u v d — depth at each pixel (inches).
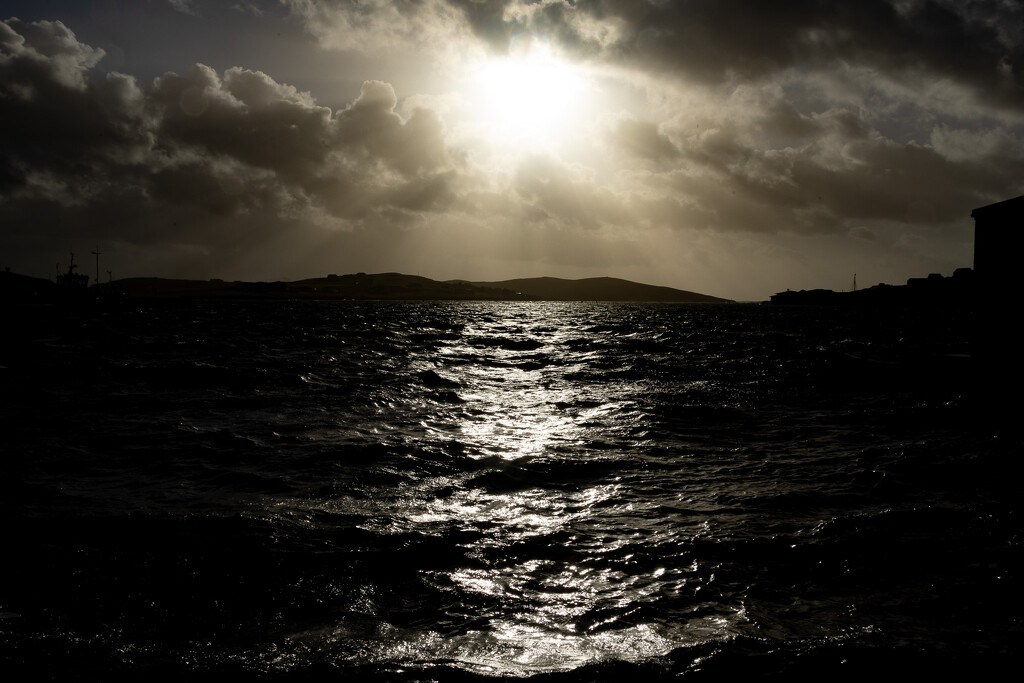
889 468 530.9
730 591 306.3
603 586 313.3
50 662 239.9
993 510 418.6
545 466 546.6
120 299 5531.5
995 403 828.6
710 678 229.0
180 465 535.8
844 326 3186.5
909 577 321.1
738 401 892.6
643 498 458.3
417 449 596.1
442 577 321.1
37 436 641.0
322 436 652.7
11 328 2598.4
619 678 229.9
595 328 3068.4
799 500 449.7
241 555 339.9
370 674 232.7
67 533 368.2
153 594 298.0
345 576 319.9
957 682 227.5
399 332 2608.3
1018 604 291.3
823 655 243.8
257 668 237.3
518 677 230.8
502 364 1435.8
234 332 2529.5
